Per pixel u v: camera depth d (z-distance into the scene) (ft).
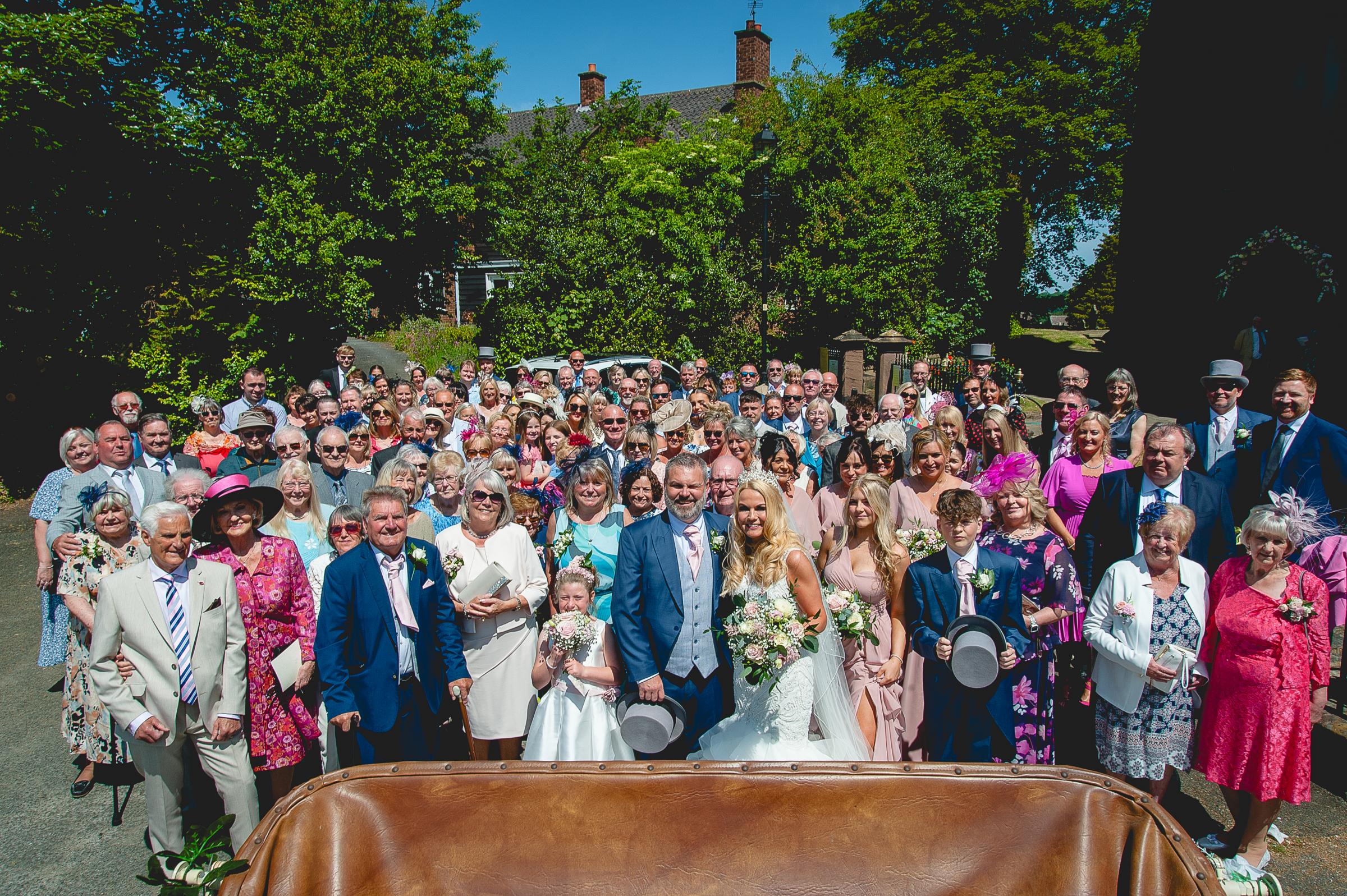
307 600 13.30
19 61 35.63
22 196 37.88
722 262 56.75
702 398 24.93
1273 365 41.29
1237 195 46.34
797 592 11.93
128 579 11.67
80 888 12.52
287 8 48.55
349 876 7.51
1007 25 93.25
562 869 7.56
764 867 7.52
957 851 7.50
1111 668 12.73
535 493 18.02
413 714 12.75
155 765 12.01
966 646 11.36
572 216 53.88
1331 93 39.78
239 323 43.47
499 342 53.98
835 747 11.85
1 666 20.80
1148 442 14.48
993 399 26.45
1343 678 16.79
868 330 58.80
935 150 66.95
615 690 12.86
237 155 44.91
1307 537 13.66
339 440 18.65
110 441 18.15
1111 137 89.15
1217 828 13.37
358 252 49.42
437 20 53.78
